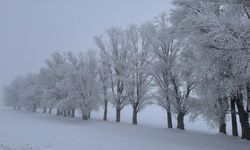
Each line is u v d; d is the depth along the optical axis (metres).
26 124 34.84
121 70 35.78
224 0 16.09
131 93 33.62
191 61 18.86
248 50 12.72
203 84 19.28
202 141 18.69
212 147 16.30
